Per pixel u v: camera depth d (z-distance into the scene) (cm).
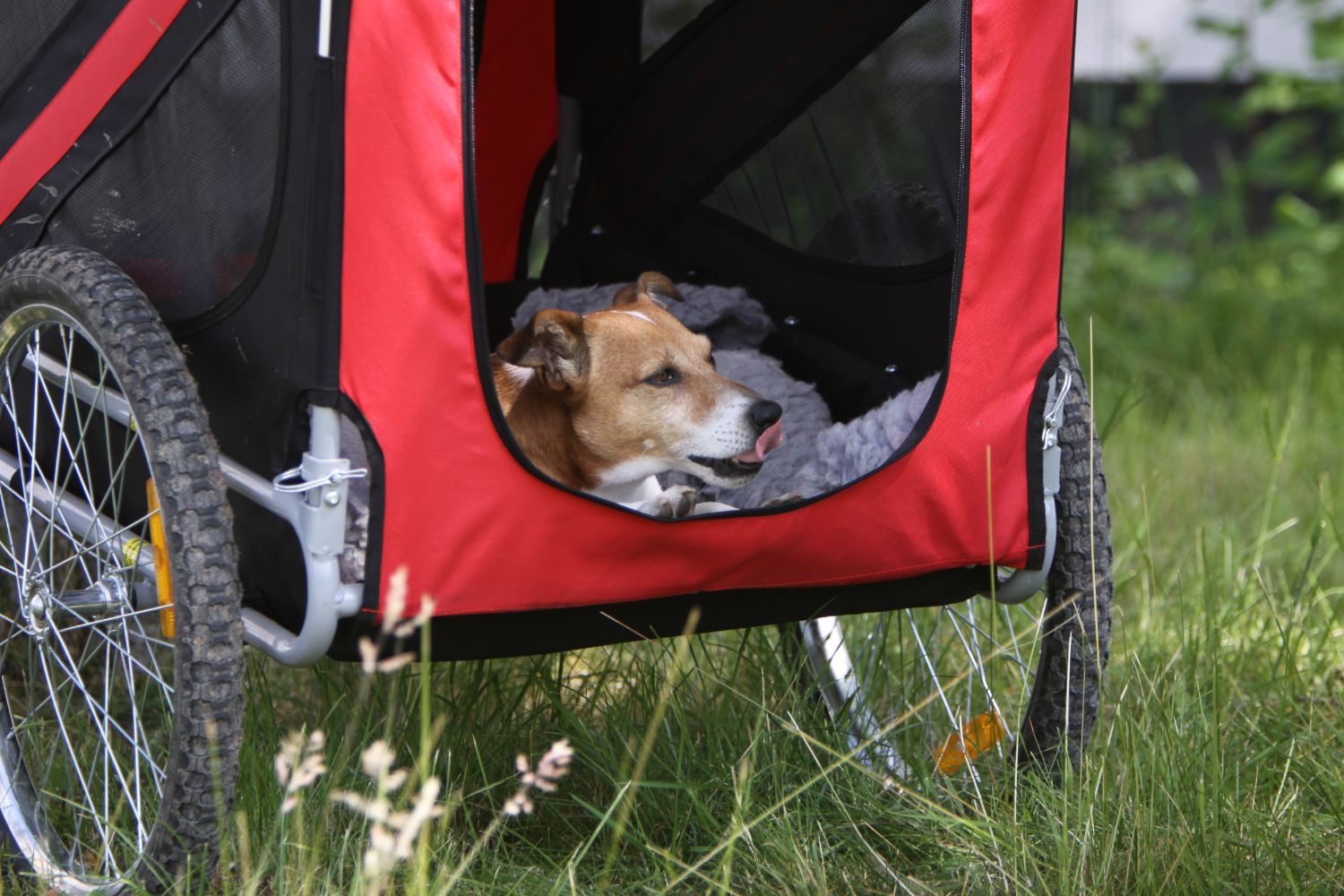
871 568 299
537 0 451
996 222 295
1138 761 312
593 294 444
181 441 263
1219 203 980
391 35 244
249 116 259
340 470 252
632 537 273
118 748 351
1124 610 469
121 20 287
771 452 372
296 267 252
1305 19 1016
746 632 373
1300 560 495
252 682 359
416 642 269
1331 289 894
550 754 258
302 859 268
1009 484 308
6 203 317
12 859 308
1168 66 1048
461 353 254
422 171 248
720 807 323
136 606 304
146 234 290
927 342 356
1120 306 888
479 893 288
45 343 327
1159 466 609
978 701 381
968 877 297
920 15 335
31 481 312
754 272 426
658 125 443
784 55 391
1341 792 318
